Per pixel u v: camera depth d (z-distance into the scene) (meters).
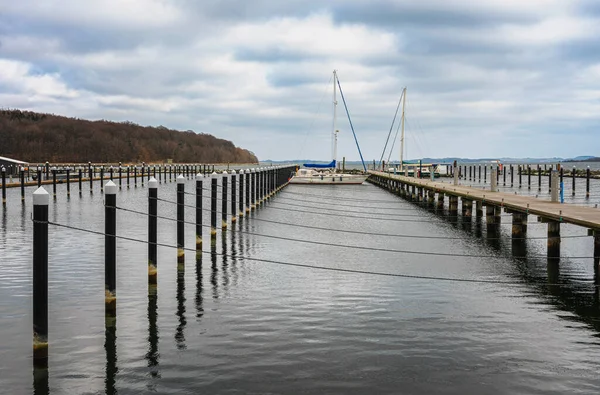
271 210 43.91
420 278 19.64
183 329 13.88
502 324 14.45
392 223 36.84
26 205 42.97
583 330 14.07
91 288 17.61
